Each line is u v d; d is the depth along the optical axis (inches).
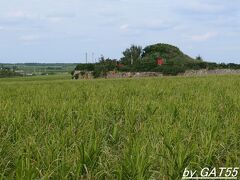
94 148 322.0
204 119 480.4
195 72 4205.2
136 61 5201.8
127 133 431.5
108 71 4377.5
